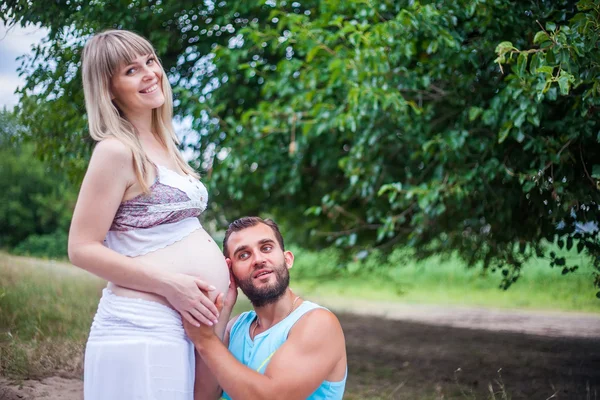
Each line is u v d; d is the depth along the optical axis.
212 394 2.62
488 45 4.48
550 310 7.62
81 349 3.90
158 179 2.41
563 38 3.41
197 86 6.34
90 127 2.44
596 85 3.50
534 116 3.98
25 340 3.97
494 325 6.78
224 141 6.71
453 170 5.13
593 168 3.85
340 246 7.71
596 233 4.48
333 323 2.59
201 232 2.51
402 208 6.43
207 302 2.33
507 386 4.39
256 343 2.62
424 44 4.78
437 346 5.83
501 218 5.02
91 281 5.23
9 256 5.69
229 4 5.77
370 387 4.48
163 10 5.11
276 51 6.75
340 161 5.98
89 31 4.29
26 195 7.41
